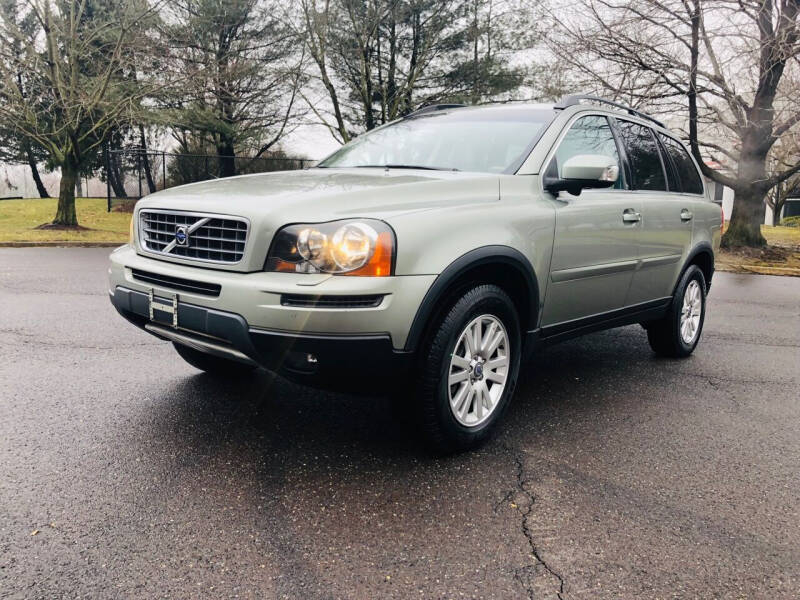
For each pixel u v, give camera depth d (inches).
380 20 753.0
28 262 429.1
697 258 220.4
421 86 820.6
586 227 154.3
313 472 120.1
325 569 89.8
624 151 181.0
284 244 112.0
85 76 709.9
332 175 143.3
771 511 110.7
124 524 99.6
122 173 916.0
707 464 129.5
